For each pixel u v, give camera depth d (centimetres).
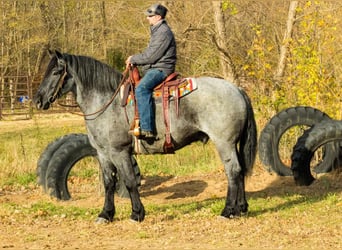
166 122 985
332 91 1616
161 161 1761
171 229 973
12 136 2556
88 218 1100
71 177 1600
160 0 2164
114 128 1011
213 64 2148
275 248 839
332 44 1669
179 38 2055
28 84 3659
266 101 1712
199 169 1655
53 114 3591
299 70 1638
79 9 3719
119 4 2250
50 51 1035
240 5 2152
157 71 991
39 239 942
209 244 870
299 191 1288
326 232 917
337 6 1756
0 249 878
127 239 922
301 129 1644
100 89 1025
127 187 1023
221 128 980
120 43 2731
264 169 1512
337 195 1209
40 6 3966
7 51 3938
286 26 1920
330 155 1409
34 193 1416
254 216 1041
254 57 1805
